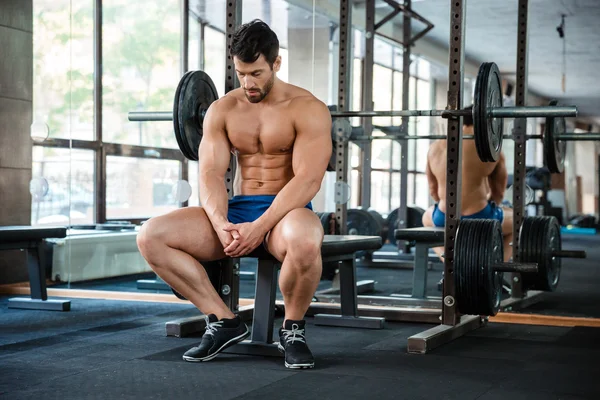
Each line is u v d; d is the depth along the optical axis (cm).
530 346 275
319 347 269
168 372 220
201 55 449
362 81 509
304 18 425
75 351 255
